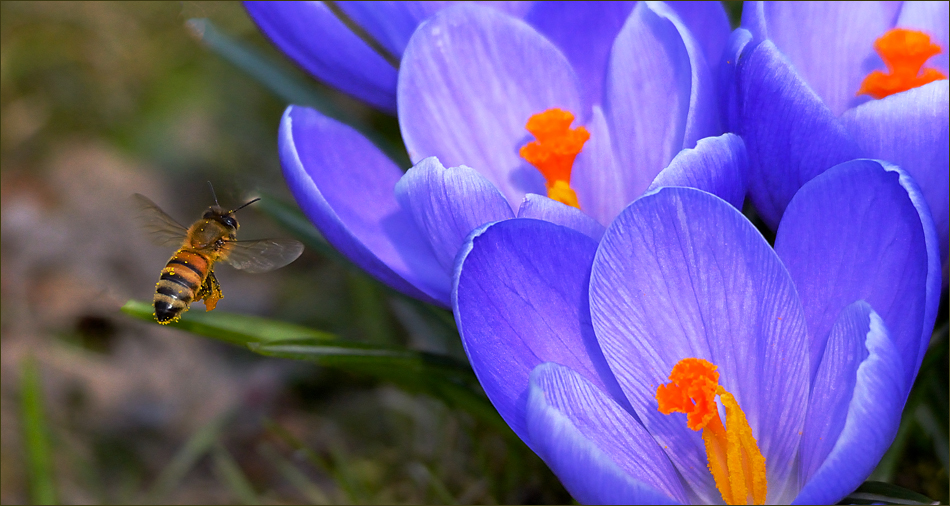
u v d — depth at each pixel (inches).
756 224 11.6
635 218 10.1
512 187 11.3
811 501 9.7
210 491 13.0
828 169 10.1
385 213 11.3
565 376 10.1
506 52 11.2
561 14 11.3
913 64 10.8
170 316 11.2
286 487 12.9
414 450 12.4
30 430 11.9
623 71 11.0
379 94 11.7
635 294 10.2
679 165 10.2
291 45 11.6
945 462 11.1
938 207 10.6
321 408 13.4
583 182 11.1
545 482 11.8
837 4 11.2
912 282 10.0
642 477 10.2
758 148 10.6
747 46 10.5
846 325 9.9
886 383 9.6
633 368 10.3
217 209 11.7
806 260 10.2
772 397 10.2
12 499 12.8
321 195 10.7
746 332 10.2
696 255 10.2
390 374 11.3
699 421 10.0
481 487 12.0
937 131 10.4
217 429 13.0
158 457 13.2
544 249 10.3
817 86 11.2
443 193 10.3
